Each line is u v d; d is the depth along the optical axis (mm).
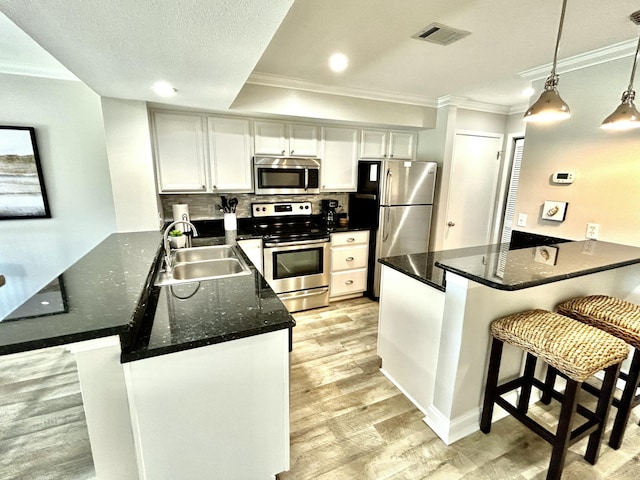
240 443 1312
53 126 2564
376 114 3305
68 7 1031
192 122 2852
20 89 2447
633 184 2082
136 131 2482
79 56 1486
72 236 2750
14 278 2650
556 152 2504
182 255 2373
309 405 1971
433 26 1823
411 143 3938
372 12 1669
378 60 2354
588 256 1778
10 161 2475
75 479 1383
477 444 1682
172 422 1166
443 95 3393
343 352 2572
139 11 1065
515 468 1538
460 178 3947
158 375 1105
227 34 1256
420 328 1892
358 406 1966
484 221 4258
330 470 1524
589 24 1793
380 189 3383
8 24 1767
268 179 3193
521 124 3861
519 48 2137
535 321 1556
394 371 2172
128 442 1110
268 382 1304
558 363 1322
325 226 3586
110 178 2734
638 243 2082
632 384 1563
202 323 1201
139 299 1155
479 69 2553
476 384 1711
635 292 2127
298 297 3291
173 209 2938
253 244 3006
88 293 1203
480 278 1352
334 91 3051
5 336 871
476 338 1627
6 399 1957
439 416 1734
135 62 1570
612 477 1483
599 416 1492
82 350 966
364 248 3598
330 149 3479
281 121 3193
